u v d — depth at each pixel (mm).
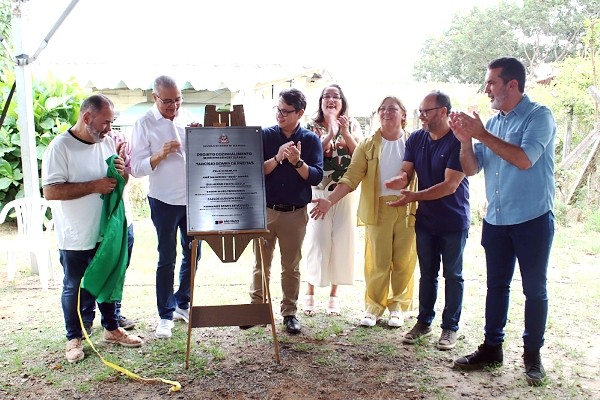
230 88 9969
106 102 3576
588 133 10531
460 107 12758
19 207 5773
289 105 4062
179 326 4469
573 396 3340
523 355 3635
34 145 5848
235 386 3457
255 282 4398
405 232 4379
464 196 4047
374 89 14094
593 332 4414
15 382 3498
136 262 6750
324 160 4602
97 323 4508
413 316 4777
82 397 3311
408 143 4211
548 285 5734
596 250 7246
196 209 3719
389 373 3654
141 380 3516
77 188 3584
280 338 4238
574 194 9492
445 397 3324
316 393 3377
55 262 6621
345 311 4926
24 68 5762
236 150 3805
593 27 10820
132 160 4070
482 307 5059
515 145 3240
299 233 4289
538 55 24922
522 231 3416
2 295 5352
